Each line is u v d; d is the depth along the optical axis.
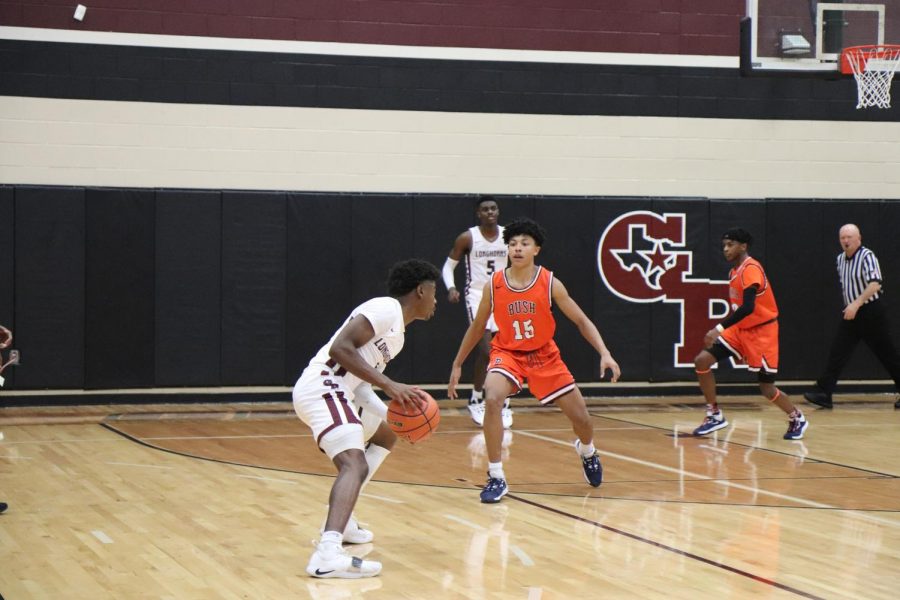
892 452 10.94
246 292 14.45
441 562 6.38
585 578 6.02
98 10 14.09
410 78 15.00
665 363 15.56
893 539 7.07
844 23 14.34
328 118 14.78
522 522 7.52
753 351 11.70
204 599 5.55
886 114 16.28
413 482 9.07
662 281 15.54
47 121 14.01
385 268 14.77
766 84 15.99
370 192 14.84
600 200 15.35
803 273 15.83
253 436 11.78
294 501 8.17
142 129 14.27
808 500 8.41
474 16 15.15
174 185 14.38
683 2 15.73
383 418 6.50
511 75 15.28
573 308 8.48
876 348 14.38
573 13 15.43
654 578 6.03
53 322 13.91
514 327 8.52
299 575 6.05
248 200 14.42
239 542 6.83
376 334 6.20
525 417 13.71
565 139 15.47
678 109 15.77
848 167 16.22
